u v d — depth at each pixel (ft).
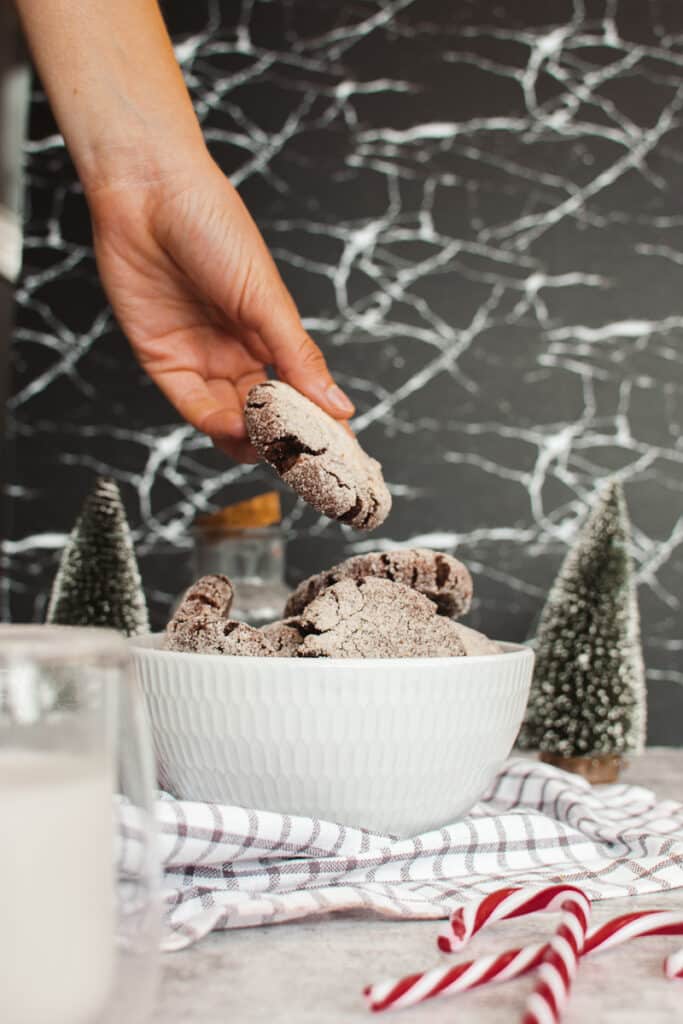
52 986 1.01
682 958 1.38
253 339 2.23
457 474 3.38
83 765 1.08
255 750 1.59
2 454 3.46
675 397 3.37
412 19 3.45
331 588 1.70
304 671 1.57
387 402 3.40
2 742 1.06
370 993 1.28
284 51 3.47
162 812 1.54
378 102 3.44
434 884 1.62
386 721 1.58
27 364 3.46
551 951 1.33
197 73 3.48
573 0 3.43
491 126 3.43
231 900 1.51
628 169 3.41
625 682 2.39
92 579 2.38
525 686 1.72
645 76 3.42
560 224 3.41
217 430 2.17
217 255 2.05
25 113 3.53
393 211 3.43
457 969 1.32
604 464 3.37
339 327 3.42
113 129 2.05
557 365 3.39
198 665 1.59
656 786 2.37
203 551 2.43
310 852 1.62
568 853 1.73
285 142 3.45
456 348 3.40
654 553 3.34
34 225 3.49
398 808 1.64
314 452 1.70
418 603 1.70
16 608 3.42
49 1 2.02
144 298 2.20
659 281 3.39
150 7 2.09
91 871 1.06
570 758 2.40
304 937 1.47
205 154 2.08
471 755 1.65
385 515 1.81
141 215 2.09
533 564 3.36
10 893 1.01
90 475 3.43
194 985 1.34
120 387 3.45
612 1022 1.29
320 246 3.43
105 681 1.10
